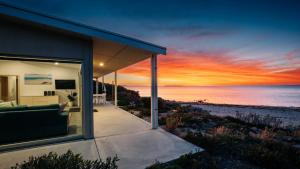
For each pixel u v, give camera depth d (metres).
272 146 3.33
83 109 3.76
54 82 8.31
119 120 5.86
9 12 2.67
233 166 2.59
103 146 3.34
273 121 7.03
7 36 3.01
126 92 19.28
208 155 2.92
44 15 2.95
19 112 3.36
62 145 3.40
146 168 2.42
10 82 7.53
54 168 1.46
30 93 7.80
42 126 3.60
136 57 5.53
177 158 2.79
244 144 3.55
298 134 4.90
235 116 8.64
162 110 9.06
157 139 3.78
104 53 5.11
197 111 9.38
